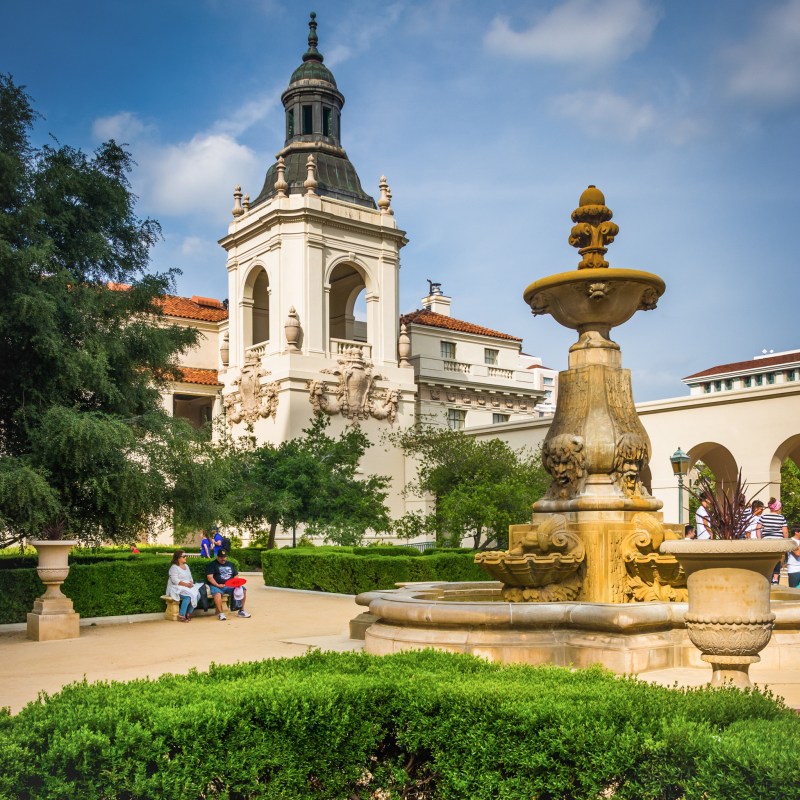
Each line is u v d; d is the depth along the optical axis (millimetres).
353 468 34719
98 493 17656
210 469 20359
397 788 5059
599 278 11578
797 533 20578
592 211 12117
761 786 3918
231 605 18156
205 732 4613
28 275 17609
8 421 19094
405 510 41250
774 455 29578
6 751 4207
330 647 12172
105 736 4414
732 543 5910
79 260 19750
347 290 45656
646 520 10961
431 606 9633
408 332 45594
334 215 40594
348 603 20391
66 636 14594
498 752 4742
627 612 9023
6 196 18281
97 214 20016
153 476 19094
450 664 6441
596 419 11578
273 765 4742
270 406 39219
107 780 4324
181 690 5270
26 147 19781
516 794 4633
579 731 4555
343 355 40531
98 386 18719
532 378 51219
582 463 11461
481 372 48312
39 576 14953
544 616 9312
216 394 45000
